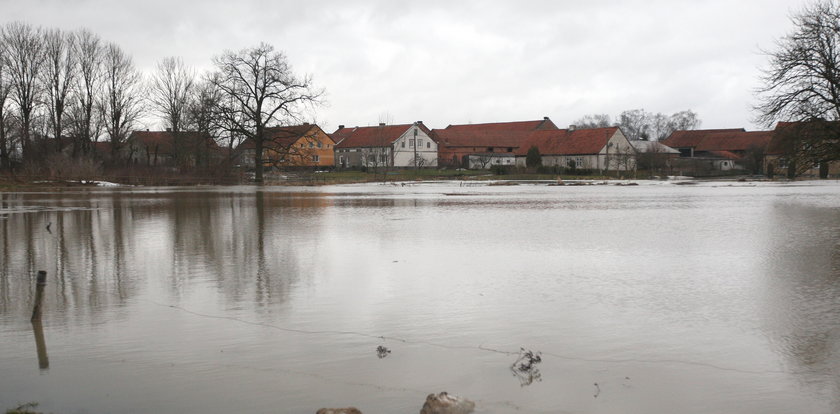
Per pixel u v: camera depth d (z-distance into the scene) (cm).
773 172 7856
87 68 6531
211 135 6041
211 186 5916
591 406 547
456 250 1409
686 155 12350
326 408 534
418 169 9550
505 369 634
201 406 558
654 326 771
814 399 557
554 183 6475
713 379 603
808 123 3388
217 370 639
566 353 679
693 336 730
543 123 13762
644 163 9144
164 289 1002
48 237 1677
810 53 3338
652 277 1070
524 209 2652
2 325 802
